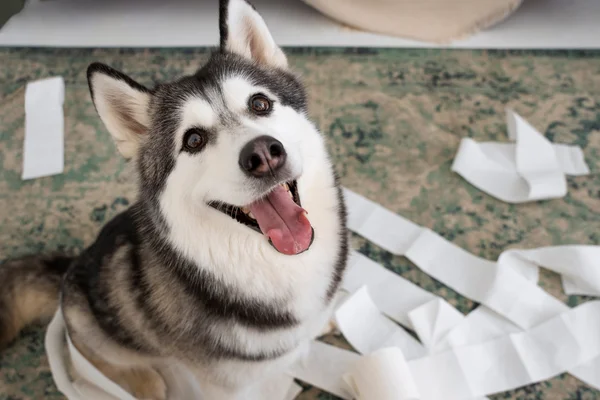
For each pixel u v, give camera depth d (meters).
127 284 1.81
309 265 1.66
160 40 3.40
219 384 1.86
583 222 2.56
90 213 2.75
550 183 2.64
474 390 2.12
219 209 1.50
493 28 3.32
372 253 2.54
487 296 2.33
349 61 3.24
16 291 2.14
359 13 3.28
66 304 1.96
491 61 3.18
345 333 2.27
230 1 1.64
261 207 1.53
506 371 2.15
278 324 1.70
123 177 2.86
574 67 3.12
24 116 3.13
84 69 3.30
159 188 1.58
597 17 3.32
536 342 2.20
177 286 1.68
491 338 2.25
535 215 2.60
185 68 3.25
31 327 2.37
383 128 2.96
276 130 1.51
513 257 2.46
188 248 1.58
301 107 1.70
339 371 2.20
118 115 1.60
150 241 1.70
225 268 1.60
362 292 2.36
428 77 3.14
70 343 2.11
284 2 3.54
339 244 1.76
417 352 2.23
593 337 2.19
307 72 3.20
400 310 2.37
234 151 1.38
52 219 2.74
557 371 2.13
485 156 2.79
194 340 1.72
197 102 1.51
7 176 2.91
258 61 1.73
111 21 3.52
